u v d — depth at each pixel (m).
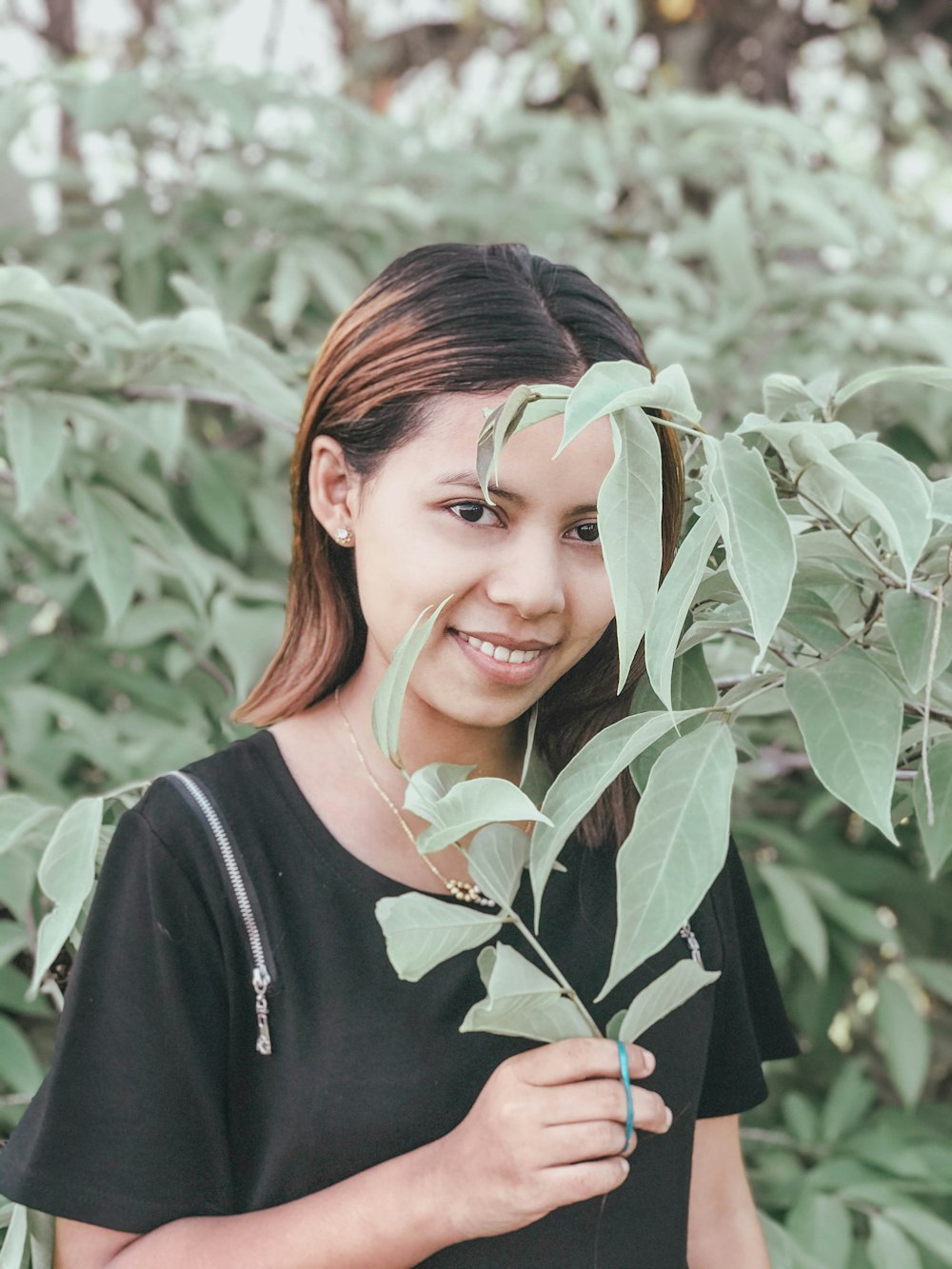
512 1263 0.71
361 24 2.71
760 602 0.53
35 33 2.25
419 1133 0.68
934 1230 1.18
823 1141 1.34
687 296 1.75
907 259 1.77
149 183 1.72
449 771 0.62
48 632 1.53
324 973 0.69
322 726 0.75
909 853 1.66
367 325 0.69
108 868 0.69
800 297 1.66
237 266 1.62
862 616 0.74
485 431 0.60
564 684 0.77
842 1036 1.64
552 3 2.54
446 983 0.70
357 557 0.70
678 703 0.74
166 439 1.14
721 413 1.56
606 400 0.52
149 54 2.43
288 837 0.71
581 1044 0.62
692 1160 0.84
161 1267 0.65
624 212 2.03
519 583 0.63
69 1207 0.65
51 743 1.29
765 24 2.47
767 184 1.74
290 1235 0.65
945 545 0.66
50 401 1.08
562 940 0.74
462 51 2.66
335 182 1.73
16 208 1.76
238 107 1.59
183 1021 0.67
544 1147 0.60
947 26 2.58
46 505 1.29
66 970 0.84
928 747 0.75
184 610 1.31
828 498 0.65
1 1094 1.17
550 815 0.61
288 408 1.12
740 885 0.87
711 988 0.79
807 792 1.62
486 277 0.67
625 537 0.55
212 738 1.22
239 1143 0.70
